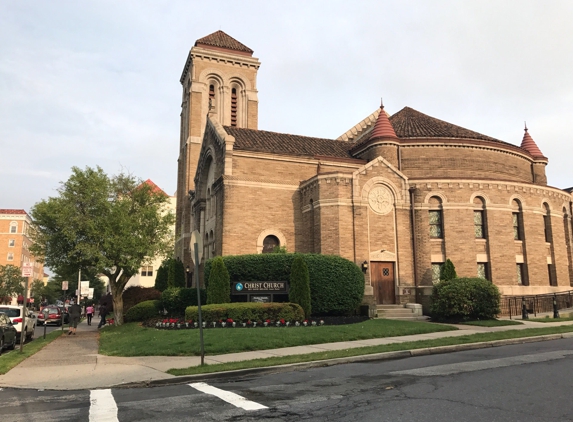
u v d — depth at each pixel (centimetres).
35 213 2931
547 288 2898
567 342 1557
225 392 900
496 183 2834
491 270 2728
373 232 2652
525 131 3853
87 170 3003
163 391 946
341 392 866
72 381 1088
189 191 4297
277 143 3253
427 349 1384
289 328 1831
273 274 2247
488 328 1970
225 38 5331
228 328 1870
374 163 2712
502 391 838
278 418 700
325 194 2638
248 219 2847
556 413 693
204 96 4878
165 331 1944
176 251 4856
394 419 677
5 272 6794
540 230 2962
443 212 2762
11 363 1366
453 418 676
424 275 2683
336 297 2242
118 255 2878
